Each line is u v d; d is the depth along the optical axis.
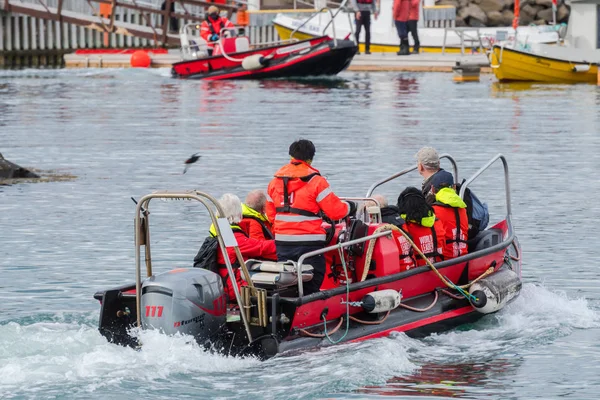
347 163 37.62
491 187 33.19
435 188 19.53
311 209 16.89
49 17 92.12
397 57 84.88
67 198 31.81
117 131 49.25
